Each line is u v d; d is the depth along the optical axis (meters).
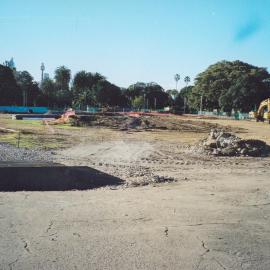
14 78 129.25
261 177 16.61
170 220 8.87
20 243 7.03
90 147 27.45
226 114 121.38
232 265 6.40
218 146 26.33
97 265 6.18
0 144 25.95
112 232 7.85
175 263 6.39
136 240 7.41
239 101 120.94
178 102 168.12
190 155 24.97
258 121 78.56
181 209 9.95
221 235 7.89
